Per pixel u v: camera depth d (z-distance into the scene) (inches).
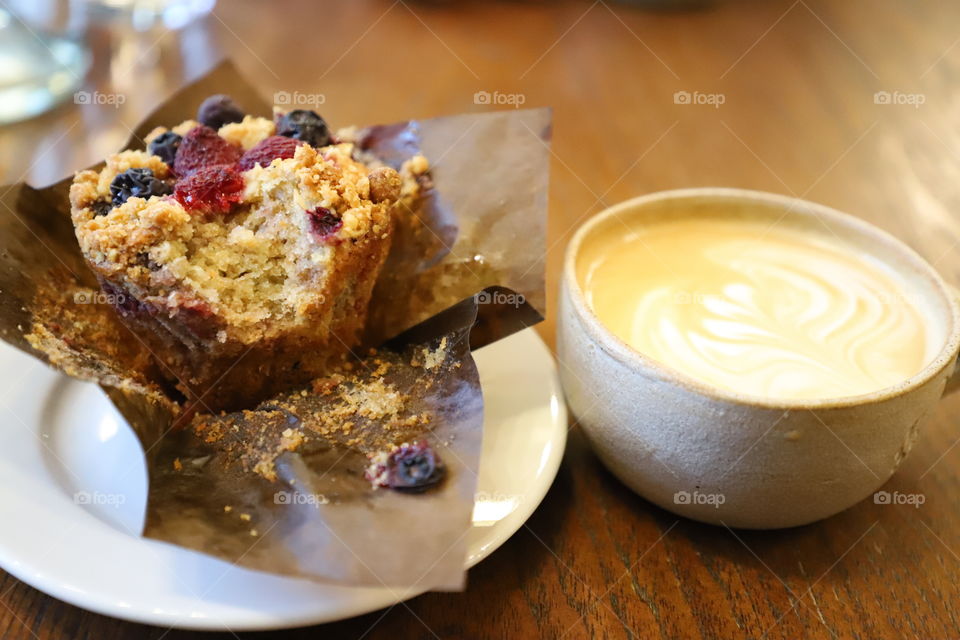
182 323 9.5
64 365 9.0
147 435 8.9
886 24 20.5
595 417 9.0
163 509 8.2
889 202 14.2
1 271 9.5
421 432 9.1
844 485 8.3
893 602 8.5
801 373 9.0
